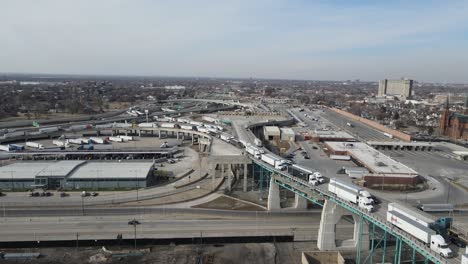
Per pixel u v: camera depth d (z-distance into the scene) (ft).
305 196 336.49
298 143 646.33
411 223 224.74
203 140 640.99
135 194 411.34
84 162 505.25
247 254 295.28
